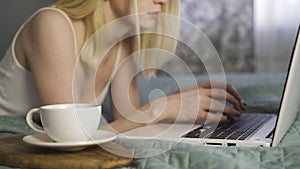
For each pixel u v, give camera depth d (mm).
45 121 674
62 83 1052
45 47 1060
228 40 2900
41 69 1073
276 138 741
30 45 1111
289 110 795
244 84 1703
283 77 1897
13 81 1206
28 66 1175
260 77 1943
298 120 980
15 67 1187
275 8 2830
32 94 1208
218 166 624
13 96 1228
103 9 1107
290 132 866
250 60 2902
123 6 1107
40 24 1072
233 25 2885
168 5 1169
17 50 1177
